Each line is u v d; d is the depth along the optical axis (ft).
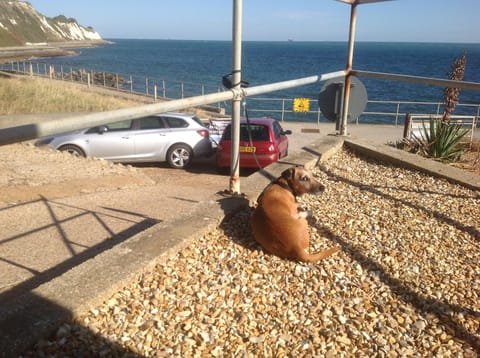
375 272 11.87
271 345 8.93
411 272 11.93
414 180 19.49
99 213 27.04
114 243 22.17
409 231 14.37
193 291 10.43
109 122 9.45
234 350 8.71
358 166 21.59
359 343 9.14
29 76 121.08
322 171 20.51
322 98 24.98
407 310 10.34
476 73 281.13
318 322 9.72
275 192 13.15
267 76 251.39
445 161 27.04
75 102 83.61
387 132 78.43
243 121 45.11
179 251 11.99
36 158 40.14
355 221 15.01
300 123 89.97
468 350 9.07
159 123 49.08
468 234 14.33
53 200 29.22
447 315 10.18
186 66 330.13
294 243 11.87
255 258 12.21
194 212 14.12
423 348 9.14
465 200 17.22
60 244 21.98
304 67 343.46
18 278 18.30
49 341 8.39
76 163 40.09
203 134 49.93
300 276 11.50
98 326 8.93
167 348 8.58
